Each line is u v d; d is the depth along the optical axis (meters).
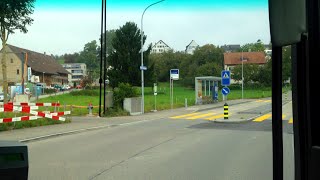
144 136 17.41
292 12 2.24
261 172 9.02
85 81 91.81
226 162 10.45
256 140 15.42
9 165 2.81
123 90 32.16
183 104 44.75
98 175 9.01
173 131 19.58
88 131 19.97
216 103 49.25
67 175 9.04
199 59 113.44
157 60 113.31
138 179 8.49
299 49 2.37
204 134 17.98
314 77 2.30
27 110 21.58
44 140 16.31
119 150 13.13
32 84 75.56
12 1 21.41
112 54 66.81
